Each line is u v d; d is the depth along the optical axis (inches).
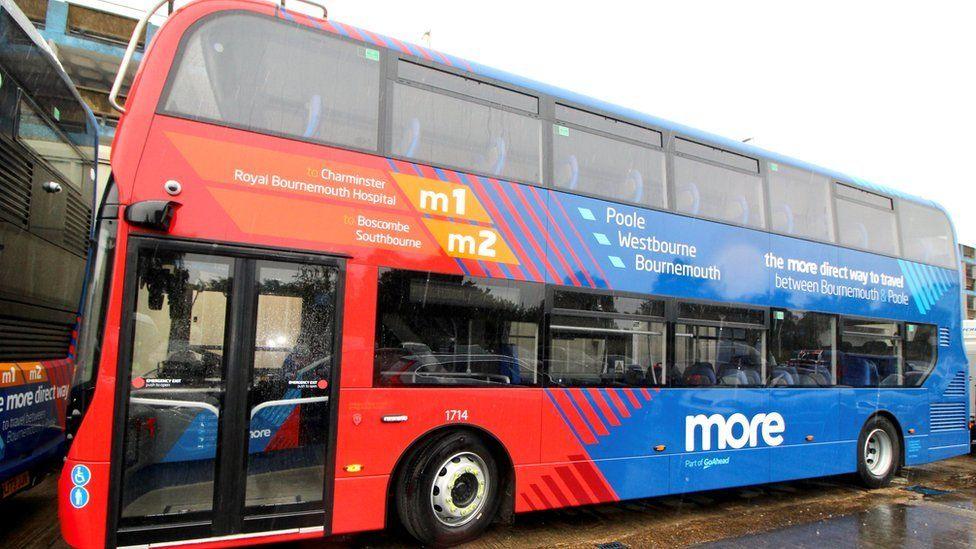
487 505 203.8
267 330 171.0
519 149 221.1
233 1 180.1
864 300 320.2
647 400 238.1
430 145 203.0
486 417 201.9
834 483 331.3
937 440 345.4
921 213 364.8
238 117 173.6
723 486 255.6
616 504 266.7
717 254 266.1
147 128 162.1
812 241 302.2
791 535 225.3
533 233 218.4
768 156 294.4
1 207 195.6
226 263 167.9
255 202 171.8
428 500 190.9
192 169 165.0
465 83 214.2
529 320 213.6
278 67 182.1
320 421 175.3
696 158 268.2
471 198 207.2
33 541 194.9
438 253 198.4
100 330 152.5
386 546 198.1
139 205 154.8
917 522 247.1
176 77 168.1
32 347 222.4
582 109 239.5
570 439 218.5
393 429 185.3
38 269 227.6
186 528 156.9
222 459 162.9
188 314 162.4
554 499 213.3
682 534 222.1
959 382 363.6
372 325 184.5
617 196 241.8
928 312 352.8
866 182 335.9
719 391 258.5
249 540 163.5
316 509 172.2
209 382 163.5
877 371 321.1
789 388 282.4
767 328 277.9
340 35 193.8
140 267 157.8
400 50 203.6
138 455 154.4
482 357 203.3
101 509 148.2
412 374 190.1
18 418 205.6
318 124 185.0
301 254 175.9
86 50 703.1
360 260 185.0
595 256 231.8
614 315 233.0
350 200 185.6
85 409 149.8
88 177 287.0
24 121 214.5
